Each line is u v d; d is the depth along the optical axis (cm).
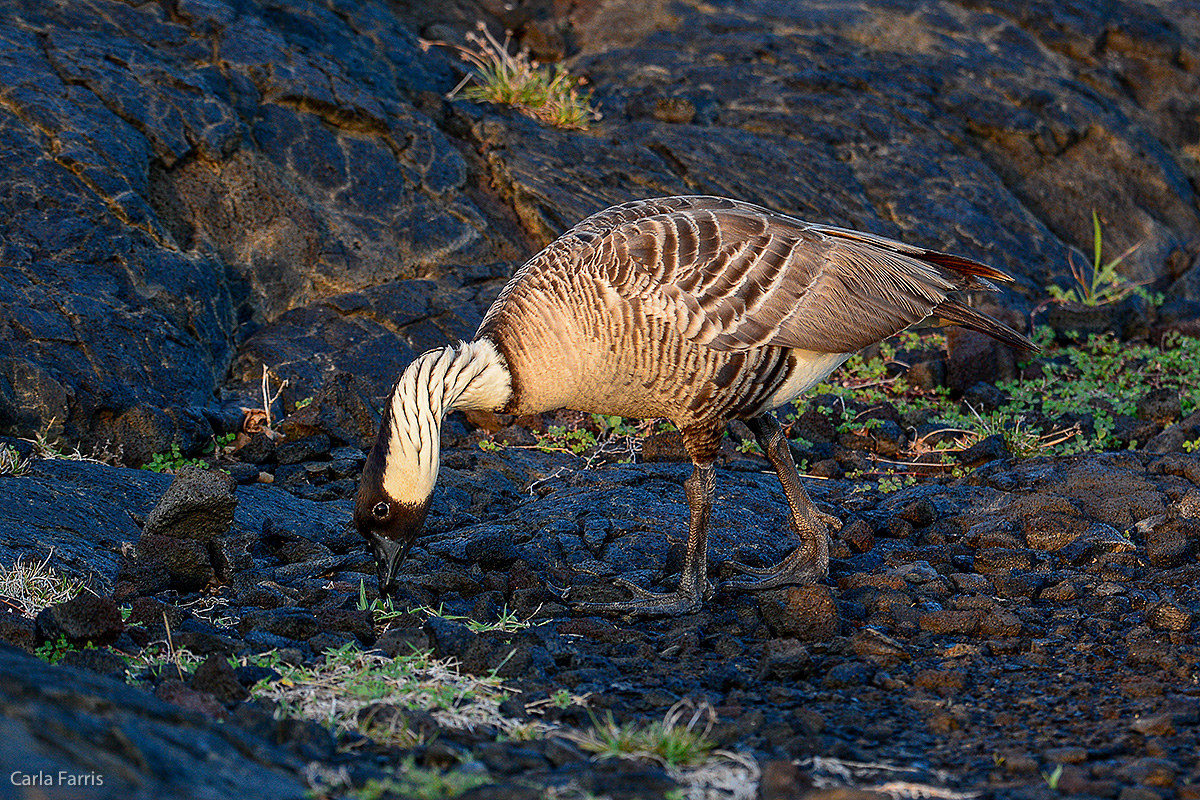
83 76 1764
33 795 500
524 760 727
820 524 1148
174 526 1113
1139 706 862
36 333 1438
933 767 764
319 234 1820
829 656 979
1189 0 3061
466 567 1171
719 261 1035
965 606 1084
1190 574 1141
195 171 1789
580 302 1015
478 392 1032
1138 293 2244
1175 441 1568
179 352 1552
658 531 1247
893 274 1106
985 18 2823
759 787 698
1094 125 2567
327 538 1247
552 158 2134
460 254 1912
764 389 1077
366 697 824
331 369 1661
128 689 722
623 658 959
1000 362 1902
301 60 2031
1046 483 1390
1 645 767
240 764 645
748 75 2519
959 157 2394
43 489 1195
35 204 1586
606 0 2783
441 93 2273
